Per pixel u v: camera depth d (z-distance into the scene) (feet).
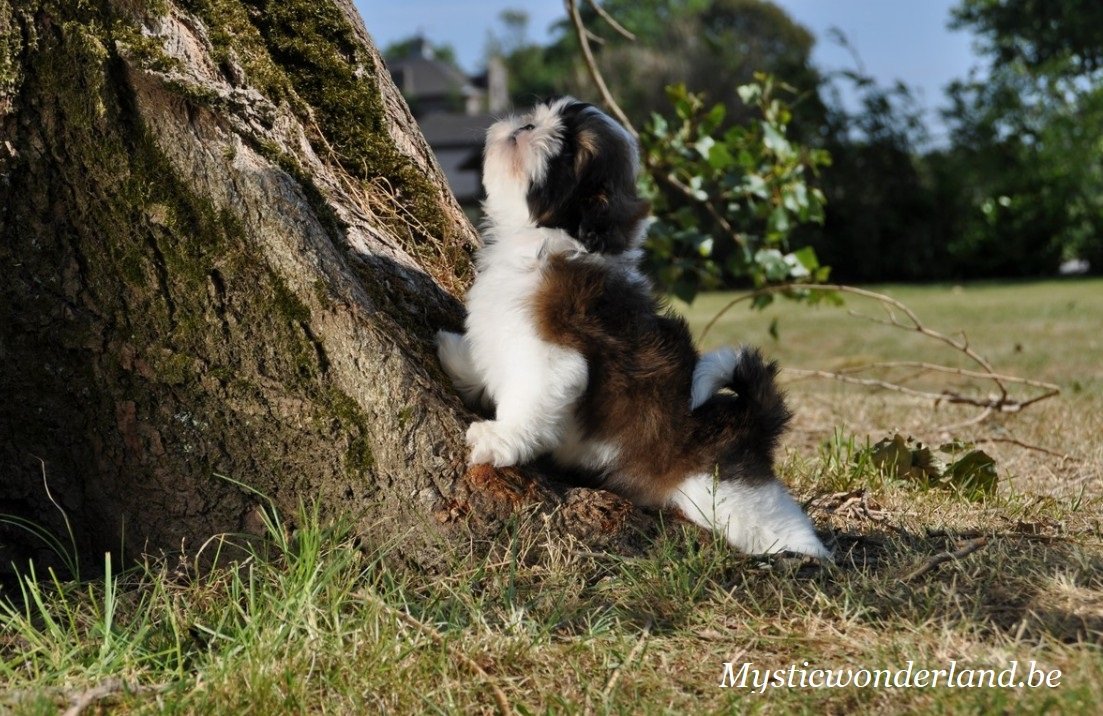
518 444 11.00
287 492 10.94
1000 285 79.25
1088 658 8.82
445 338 11.91
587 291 11.39
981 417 20.65
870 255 86.07
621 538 11.30
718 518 11.51
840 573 11.11
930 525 13.33
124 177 10.50
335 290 10.78
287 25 13.39
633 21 149.69
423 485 10.82
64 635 9.57
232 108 10.81
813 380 30.78
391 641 9.35
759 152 22.90
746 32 100.53
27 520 11.18
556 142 11.92
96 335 10.81
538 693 8.93
